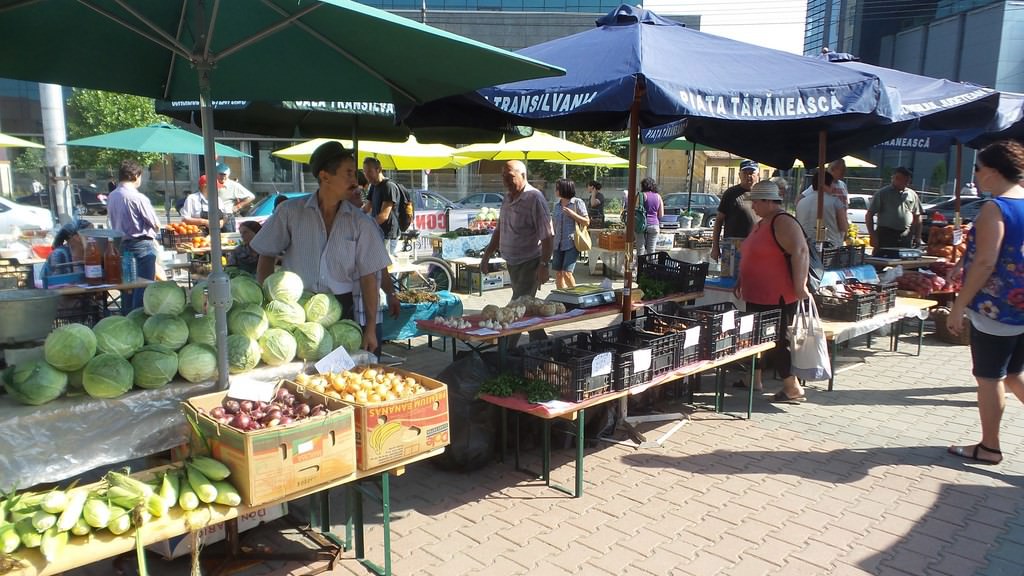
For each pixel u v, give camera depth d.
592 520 3.87
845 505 4.06
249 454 2.46
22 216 14.20
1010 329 4.37
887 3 49.22
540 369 4.19
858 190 36.59
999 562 3.45
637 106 5.03
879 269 8.41
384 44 3.09
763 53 4.93
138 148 9.96
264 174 32.44
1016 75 39.59
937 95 6.20
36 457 2.54
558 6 46.81
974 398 6.08
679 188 36.28
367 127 7.78
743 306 6.62
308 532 3.58
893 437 5.14
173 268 9.70
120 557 3.34
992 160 4.31
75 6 3.09
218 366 2.95
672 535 3.71
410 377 3.33
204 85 2.77
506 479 4.41
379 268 4.11
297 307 3.42
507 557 3.47
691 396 6.00
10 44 3.42
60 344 2.64
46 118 11.43
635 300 5.61
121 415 2.74
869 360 7.41
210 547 3.44
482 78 3.43
